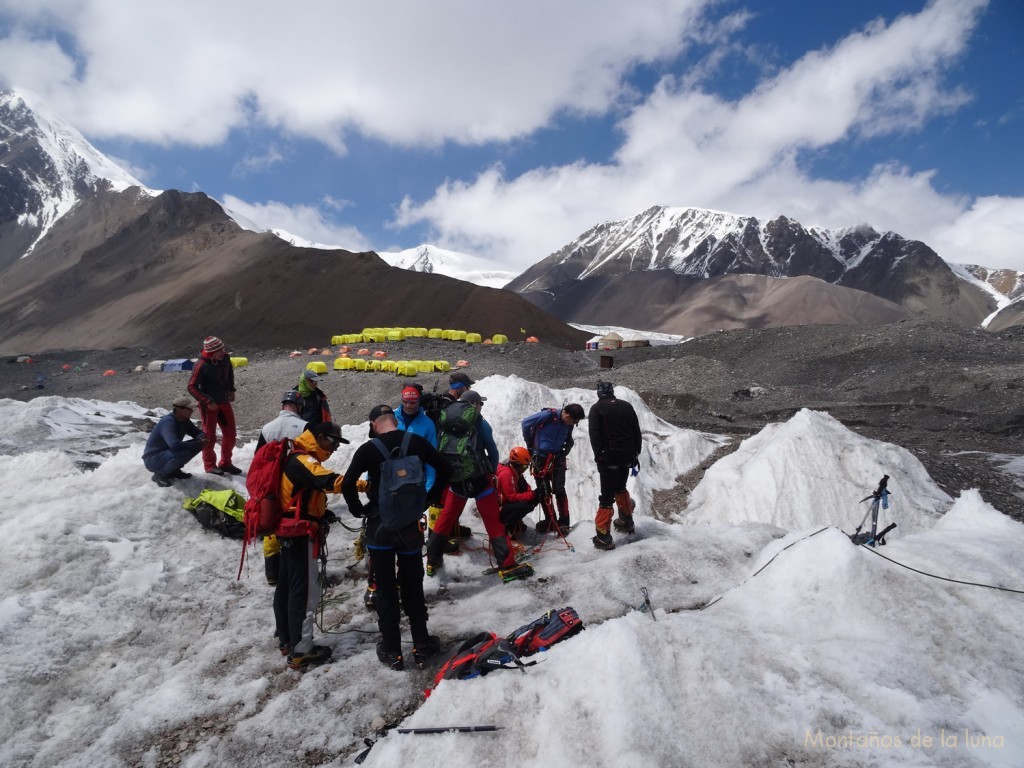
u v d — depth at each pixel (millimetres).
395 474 3949
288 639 4184
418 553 4090
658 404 22219
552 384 25891
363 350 33031
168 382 36562
